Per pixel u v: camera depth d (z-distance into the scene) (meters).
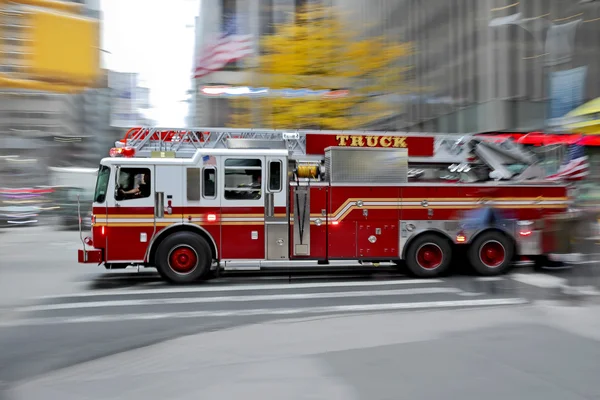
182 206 9.93
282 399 4.10
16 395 4.32
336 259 10.31
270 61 19.83
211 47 24.19
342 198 10.32
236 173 10.09
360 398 4.11
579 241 9.84
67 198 26.08
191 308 7.84
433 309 7.48
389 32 28.56
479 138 12.00
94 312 7.59
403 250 10.51
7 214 28.53
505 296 8.50
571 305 7.20
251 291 9.23
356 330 6.14
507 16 23.30
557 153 12.94
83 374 4.82
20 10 14.48
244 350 5.43
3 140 38.84
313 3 27.45
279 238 10.16
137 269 11.76
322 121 19.73
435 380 4.46
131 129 11.21
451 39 27.89
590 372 4.62
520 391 4.21
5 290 9.37
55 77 15.70
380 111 20.56
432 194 10.57
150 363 5.11
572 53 20.14
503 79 24.28
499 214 10.70
